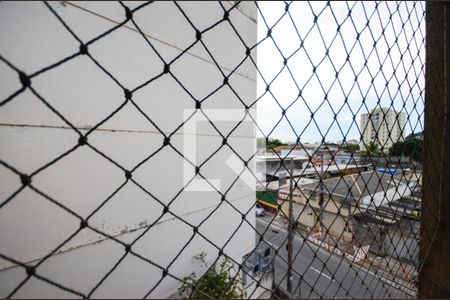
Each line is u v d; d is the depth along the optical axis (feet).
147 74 7.81
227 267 10.27
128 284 7.59
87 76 6.40
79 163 6.26
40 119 5.54
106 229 6.94
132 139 7.43
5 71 5.02
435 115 3.79
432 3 3.83
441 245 3.76
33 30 5.45
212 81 9.90
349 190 4.06
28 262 5.48
